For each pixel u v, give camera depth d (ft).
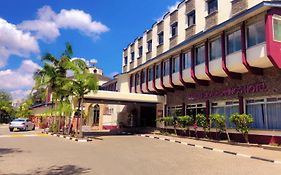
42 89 101.96
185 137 79.30
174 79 86.89
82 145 59.57
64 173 30.14
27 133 103.60
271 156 41.75
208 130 73.36
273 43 52.90
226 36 66.39
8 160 38.83
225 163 36.73
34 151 48.91
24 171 31.22
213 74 70.59
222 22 67.77
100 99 89.40
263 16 56.03
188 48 81.71
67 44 95.30
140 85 110.83
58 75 95.50
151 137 82.12
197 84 79.92
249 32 59.57
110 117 131.34
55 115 103.96
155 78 99.55
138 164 35.76
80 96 81.25
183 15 91.81
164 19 104.47
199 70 75.41
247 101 64.18
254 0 62.08
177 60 87.10
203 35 71.20
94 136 86.12
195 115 82.43
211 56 71.87
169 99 97.30
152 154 45.50
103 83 157.07
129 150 50.88
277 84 56.29
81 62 84.12
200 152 48.32
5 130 128.98
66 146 57.31
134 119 120.78
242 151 47.88
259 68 59.77
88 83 79.20
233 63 62.95
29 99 207.10
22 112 206.18
